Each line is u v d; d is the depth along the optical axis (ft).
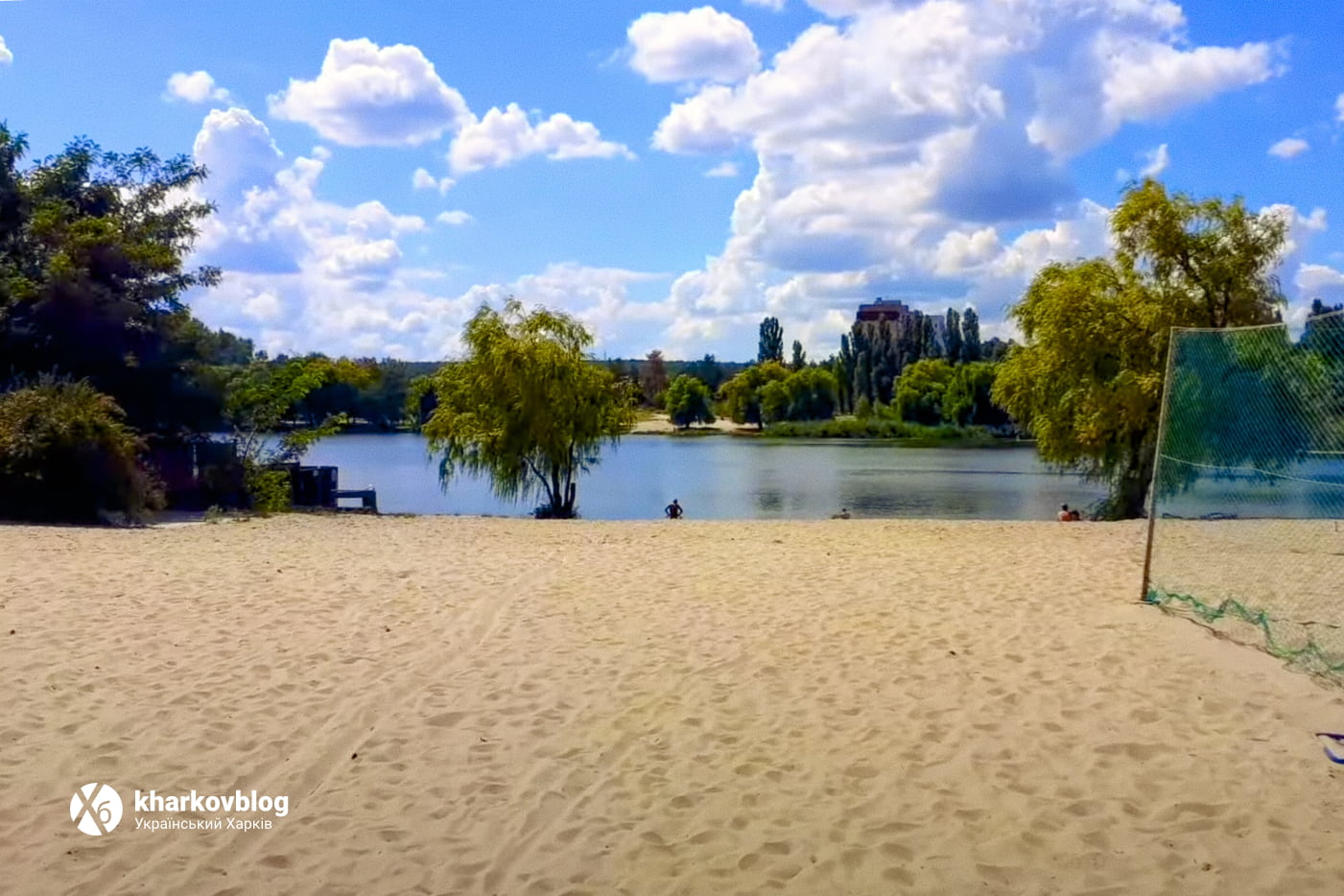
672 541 52.85
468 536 55.06
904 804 18.17
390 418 225.35
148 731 21.38
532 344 85.81
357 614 32.50
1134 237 75.77
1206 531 54.03
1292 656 27.22
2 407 64.03
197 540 51.19
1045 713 22.93
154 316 83.25
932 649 28.37
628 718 22.75
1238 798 18.25
